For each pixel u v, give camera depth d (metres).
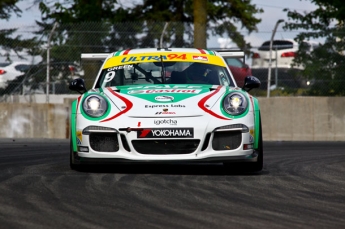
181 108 23.53
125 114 23.44
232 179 22.86
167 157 23.11
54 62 54.62
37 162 28.53
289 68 54.34
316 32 54.19
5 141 46.03
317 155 33.50
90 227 14.74
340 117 51.41
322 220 15.91
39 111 51.81
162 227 14.81
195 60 28.05
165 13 85.00
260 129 24.80
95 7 82.19
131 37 54.97
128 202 17.95
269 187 21.12
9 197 18.50
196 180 22.41
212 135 23.28
